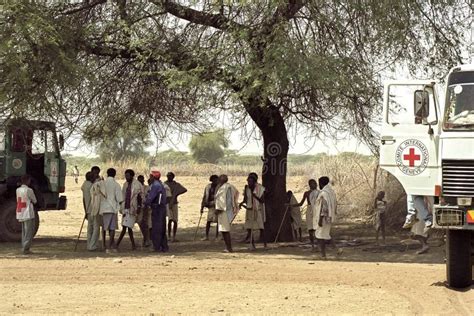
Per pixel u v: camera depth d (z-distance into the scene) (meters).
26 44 13.99
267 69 13.94
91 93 17.89
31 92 15.01
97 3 16.55
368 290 10.69
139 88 18.62
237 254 15.54
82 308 9.26
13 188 18.06
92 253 15.70
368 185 23.59
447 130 10.15
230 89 15.20
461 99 10.27
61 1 16.06
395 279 11.67
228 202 16.05
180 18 16.34
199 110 18.31
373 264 13.70
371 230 20.86
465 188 9.95
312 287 10.95
